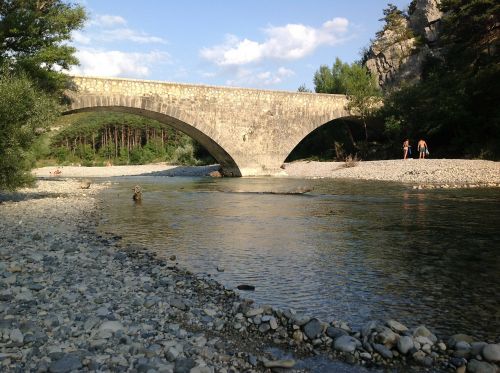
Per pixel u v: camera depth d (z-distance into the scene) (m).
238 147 46.72
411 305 7.35
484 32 43.91
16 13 28.41
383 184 31.91
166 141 104.94
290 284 8.59
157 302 7.15
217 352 5.48
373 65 70.44
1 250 10.40
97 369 4.66
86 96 38.09
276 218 17.36
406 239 12.62
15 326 5.69
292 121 49.91
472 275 8.98
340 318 6.79
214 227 15.38
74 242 11.98
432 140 50.00
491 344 5.42
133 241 12.88
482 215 16.56
